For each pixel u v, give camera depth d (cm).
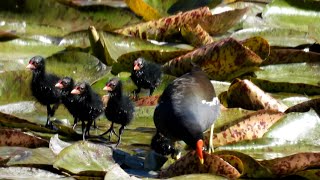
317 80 1512
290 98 1385
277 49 1529
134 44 1576
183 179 1007
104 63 1529
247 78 1466
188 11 1672
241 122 1176
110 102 1220
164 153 1155
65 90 1240
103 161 1074
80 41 1614
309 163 1039
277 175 1052
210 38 1622
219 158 1026
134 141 1223
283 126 1179
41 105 1346
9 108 1330
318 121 1192
